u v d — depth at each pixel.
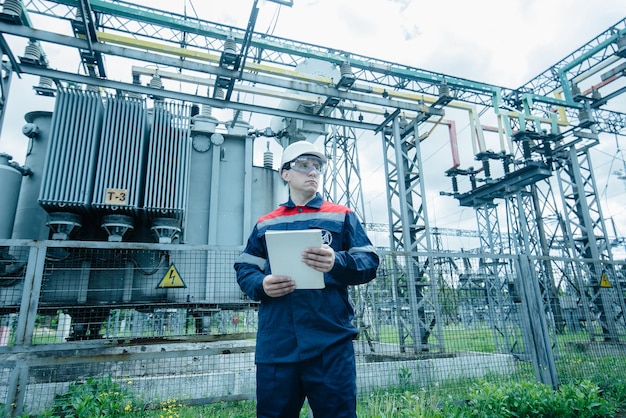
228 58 9.94
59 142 8.05
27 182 8.30
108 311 6.96
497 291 8.59
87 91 8.61
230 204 10.28
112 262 7.45
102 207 8.01
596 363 6.91
